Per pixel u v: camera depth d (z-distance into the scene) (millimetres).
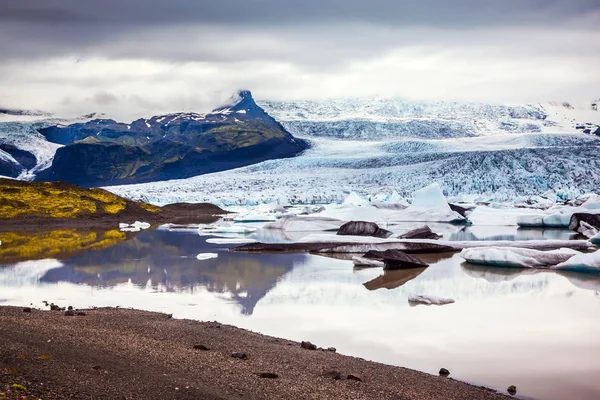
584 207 69938
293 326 19062
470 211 77625
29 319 16938
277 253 39562
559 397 13016
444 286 27312
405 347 16812
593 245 41656
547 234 56500
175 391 11031
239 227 58812
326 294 24969
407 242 40531
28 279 28172
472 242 41406
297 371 13203
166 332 16516
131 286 26500
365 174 170750
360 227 49312
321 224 60562
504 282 28453
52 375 11141
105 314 19031
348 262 35250
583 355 16250
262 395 11281
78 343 14148
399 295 24859
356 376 12906
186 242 47344
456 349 16719
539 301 23891
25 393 9844
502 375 14492
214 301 23203
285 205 123000
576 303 23500
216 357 13938
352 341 17297
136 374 11945
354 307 22266
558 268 32531
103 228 62781
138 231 59562
